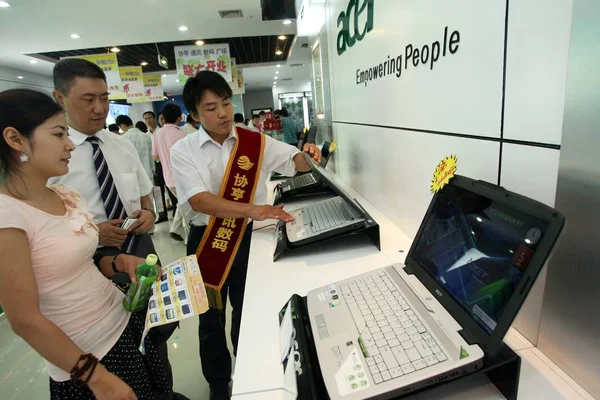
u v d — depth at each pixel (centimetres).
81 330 91
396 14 103
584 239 47
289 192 179
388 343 54
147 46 672
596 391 48
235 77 814
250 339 71
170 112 338
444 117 81
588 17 43
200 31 520
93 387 79
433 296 62
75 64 121
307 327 65
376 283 71
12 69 670
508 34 58
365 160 148
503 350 50
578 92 45
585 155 45
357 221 105
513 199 52
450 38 76
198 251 141
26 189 79
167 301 84
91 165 134
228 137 139
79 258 89
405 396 48
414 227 105
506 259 50
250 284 93
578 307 49
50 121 78
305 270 98
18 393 174
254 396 57
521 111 57
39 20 404
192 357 188
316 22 225
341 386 49
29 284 73
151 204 170
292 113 1698
